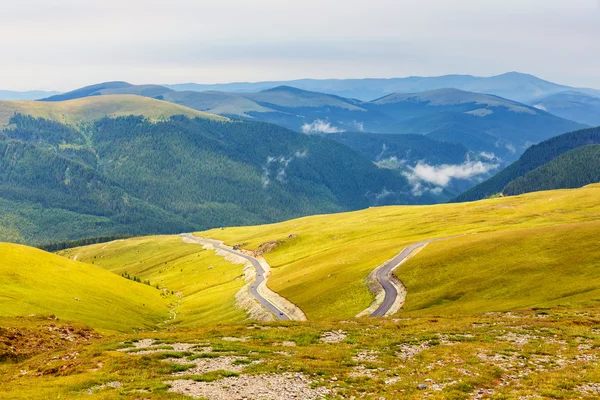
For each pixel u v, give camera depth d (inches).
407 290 4200.3
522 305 3166.8
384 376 1678.2
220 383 1589.6
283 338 2385.6
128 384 1567.4
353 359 1919.3
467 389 1488.7
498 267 4010.8
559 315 2667.3
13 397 1455.5
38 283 4416.8
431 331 2383.1
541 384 1494.8
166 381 1598.2
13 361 2084.2
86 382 1593.3
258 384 1583.4
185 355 1973.4
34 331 2486.5
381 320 2974.9
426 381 1582.2
